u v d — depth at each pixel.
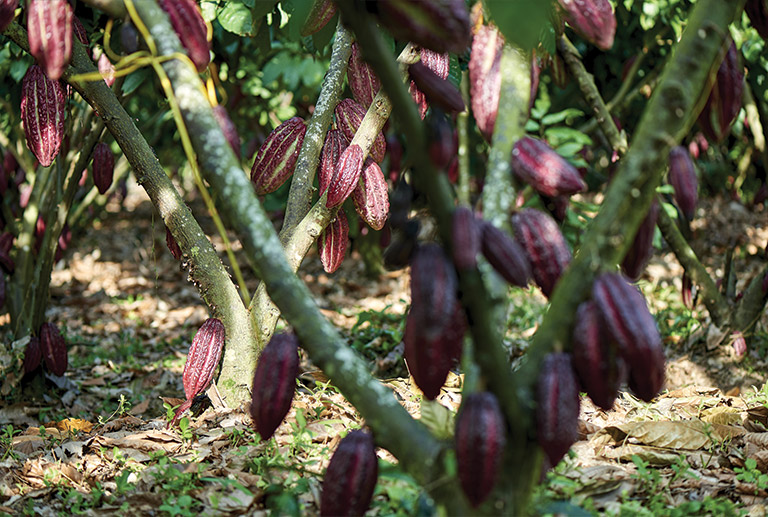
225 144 3.32
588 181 11.40
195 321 10.03
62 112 4.41
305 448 4.52
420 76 3.31
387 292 10.93
